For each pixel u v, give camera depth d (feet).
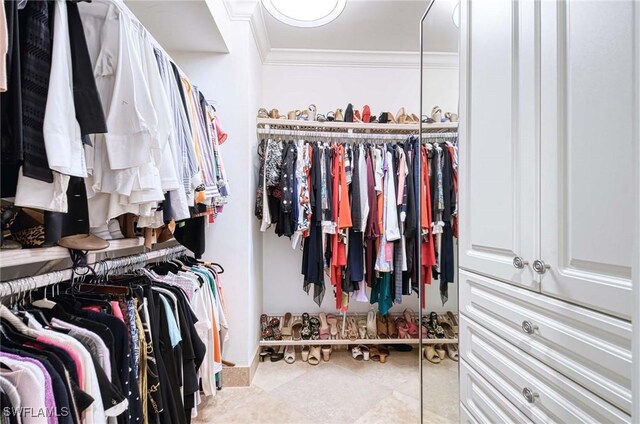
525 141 2.42
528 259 2.38
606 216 1.78
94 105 2.46
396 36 7.38
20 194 2.17
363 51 8.04
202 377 4.70
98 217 3.14
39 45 2.19
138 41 3.14
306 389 5.96
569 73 2.04
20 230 2.56
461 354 3.42
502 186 2.68
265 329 7.34
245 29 6.23
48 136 2.14
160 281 4.30
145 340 3.21
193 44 5.89
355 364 7.00
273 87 8.15
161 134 3.21
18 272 3.30
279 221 6.59
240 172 6.27
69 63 2.36
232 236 6.24
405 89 8.30
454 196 4.20
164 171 3.24
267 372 6.61
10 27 1.98
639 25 1.54
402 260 6.59
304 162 6.51
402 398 5.67
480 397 3.03
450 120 4.09
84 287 3.31
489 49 2.86
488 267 2.89
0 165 2.19
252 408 5.35
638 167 1.49
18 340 2.25
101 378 2.36
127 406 2.56
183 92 4.08
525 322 2.39
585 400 1.91
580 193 1.96
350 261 6.75
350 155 6.69
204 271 5.33
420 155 4.99
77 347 2.30
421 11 6.44
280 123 6.86
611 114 1.74
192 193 4.03
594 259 1.86
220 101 6.23
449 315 4.33
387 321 7.65
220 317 5.45
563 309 2.07
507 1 2.62
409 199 6.46
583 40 1.93
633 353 1.47
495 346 2.81
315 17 6.85
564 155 2.07
